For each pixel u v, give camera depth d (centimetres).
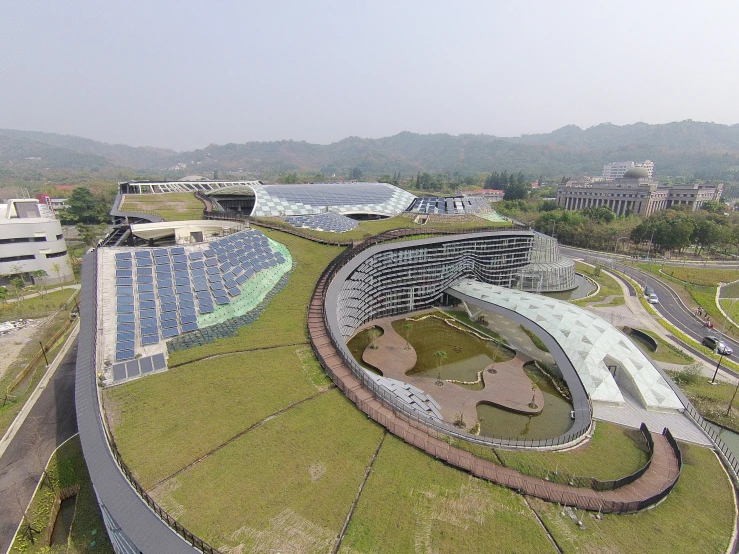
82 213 17088
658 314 8912
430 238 8381
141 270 5059
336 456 3153
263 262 6206
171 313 4719
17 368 5825
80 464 4056
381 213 11169
